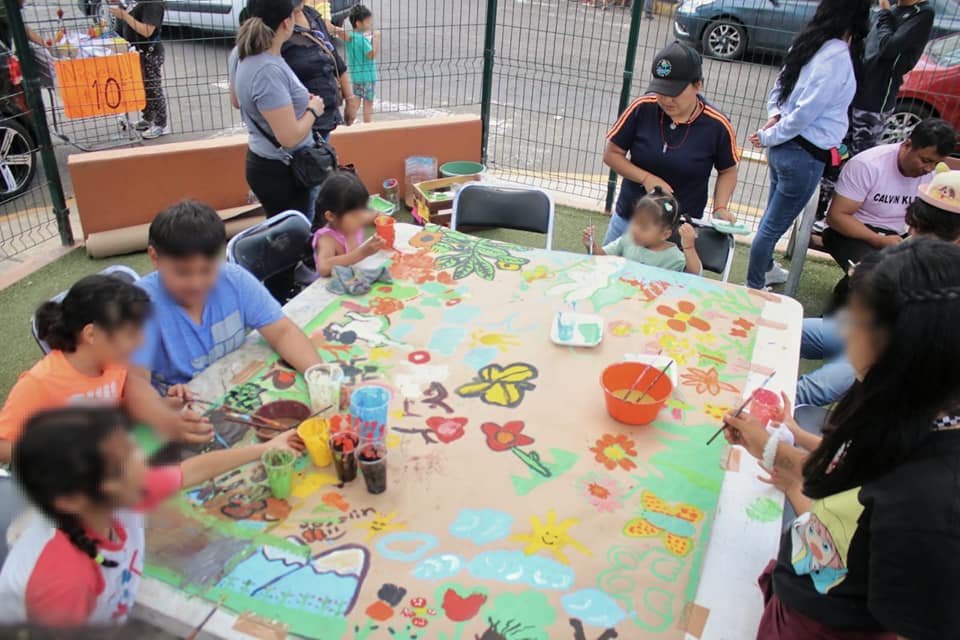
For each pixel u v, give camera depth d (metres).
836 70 3.43
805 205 3.80
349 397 2.00
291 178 3.67
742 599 1.48
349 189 2.71
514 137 6.33
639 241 3.06
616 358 2.26
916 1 4.18
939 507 1.05
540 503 1.68
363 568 1.49
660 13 6.44
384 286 2.63
